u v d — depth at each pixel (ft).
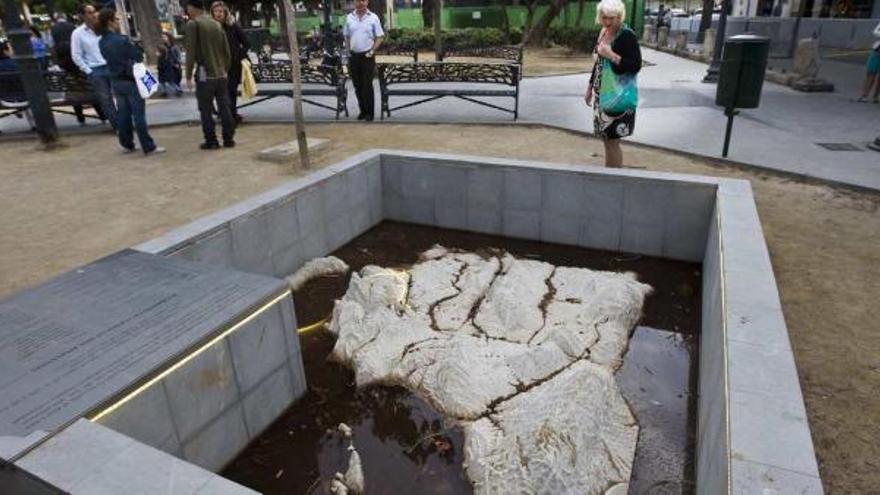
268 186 17.80
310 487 8.47
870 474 6.41
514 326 11.76
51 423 6.34
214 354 8.28
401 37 76.13
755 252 9.61
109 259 10.53
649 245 14.89
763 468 5.05
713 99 33.24
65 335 8.05
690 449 8.76
